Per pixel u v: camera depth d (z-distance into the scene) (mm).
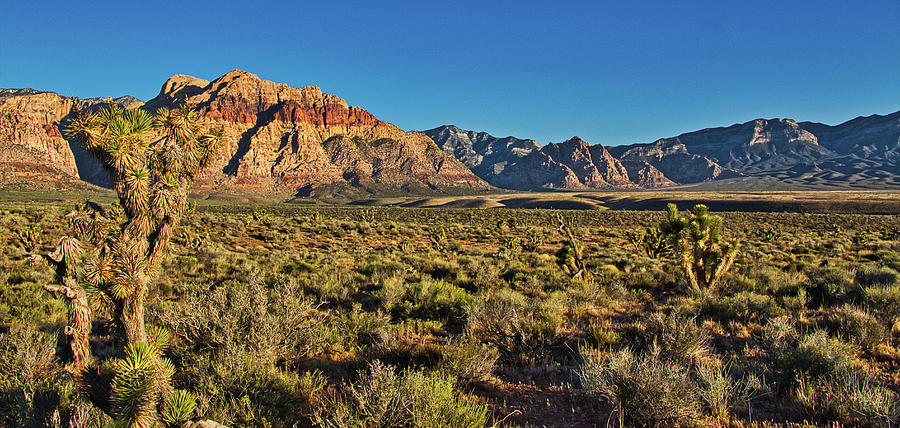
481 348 6805
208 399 4555
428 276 14305
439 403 4266
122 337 4133
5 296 10547
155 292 10969
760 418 4832
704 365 6184
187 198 4531
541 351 7188
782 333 7164
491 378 6156
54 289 3787
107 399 3467
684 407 4645
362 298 12188
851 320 7395
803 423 4668
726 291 12062
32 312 9203
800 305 9984
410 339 8047
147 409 3221
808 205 130250
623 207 178250
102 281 3939
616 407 4848
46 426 3932
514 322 7570
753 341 7840
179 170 4438
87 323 3949
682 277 13680
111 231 4340
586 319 9750
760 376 5875
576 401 5418
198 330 6129
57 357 5812
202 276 14547
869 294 9562
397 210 102312
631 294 12227
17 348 5637
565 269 14320
